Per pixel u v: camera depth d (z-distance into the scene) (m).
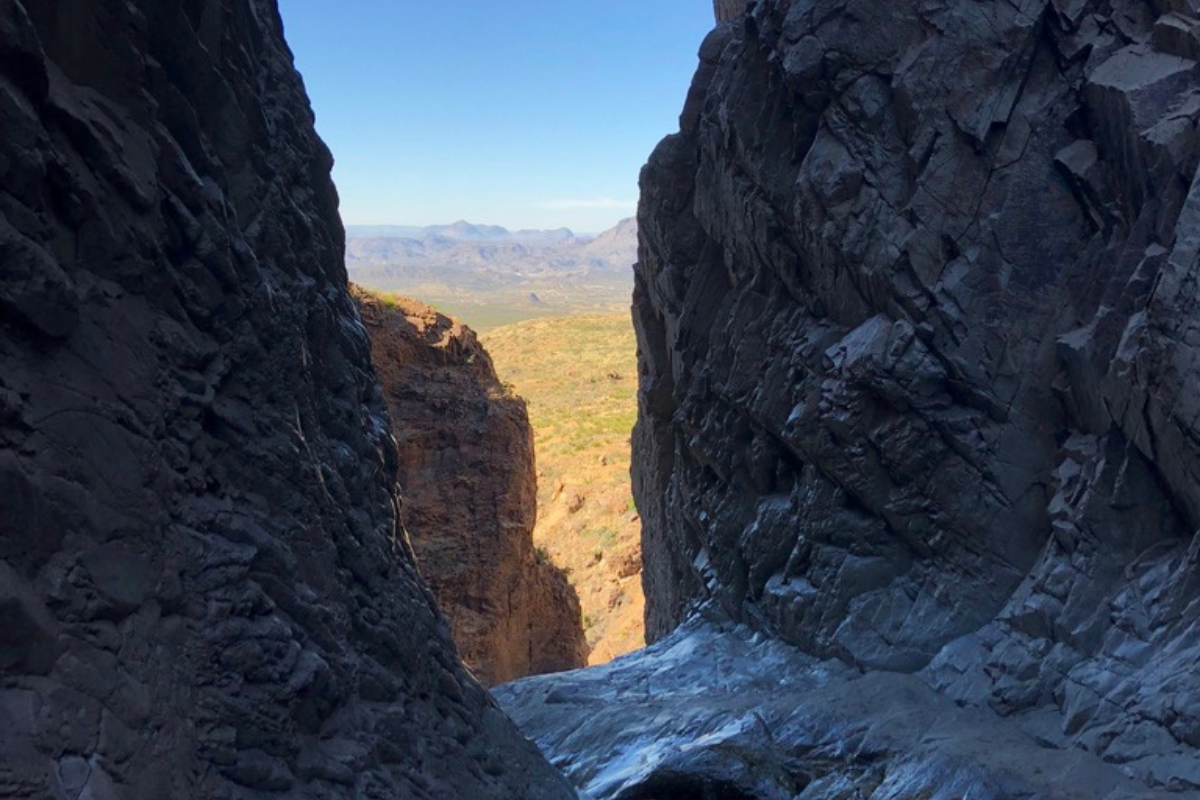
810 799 14.91
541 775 13.29
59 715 5.81
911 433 19.38
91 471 6.66
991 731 15.48
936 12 19.86
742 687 20.09
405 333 46.06
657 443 30.80
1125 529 16.52
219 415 8.49
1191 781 12.57
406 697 10.92
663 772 15.77
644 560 35.00
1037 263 19.09
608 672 22.86
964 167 19.50
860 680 18.30
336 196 12.57
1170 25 17.70
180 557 7.55
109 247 7.14
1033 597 17.23
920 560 19.77
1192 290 15.18
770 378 22.64
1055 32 19.28
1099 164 18.55
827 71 20.52
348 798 8.61
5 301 5.93
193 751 7.09
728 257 24.62
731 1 30.48
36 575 6.06
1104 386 16.58
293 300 10.23
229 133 9.41
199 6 8.77
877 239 19.81
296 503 9.38
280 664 8.18
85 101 7.05
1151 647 14.87
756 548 22.92
